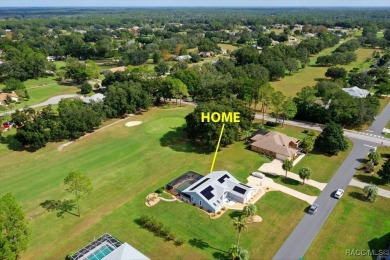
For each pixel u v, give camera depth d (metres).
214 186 75.94
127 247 57.41
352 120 118.56
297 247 61.50
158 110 139.50
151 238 63.78
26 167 91.56
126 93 129.75
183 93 142.50
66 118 108.50
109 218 69.75
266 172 88.38
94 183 83.12
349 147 102.50
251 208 66.00
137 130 117.62
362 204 74.19
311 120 124.50
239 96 139.88
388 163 81.62
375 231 65.50
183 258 58.88
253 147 101.19
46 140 102.88
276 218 69.56
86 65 193.50
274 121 125.19
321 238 63.75
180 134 113.88
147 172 88.56
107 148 103.25
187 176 84.44
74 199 76.31
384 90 149.25
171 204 74.44
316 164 92.31
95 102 126.00
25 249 54.78
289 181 83.81
